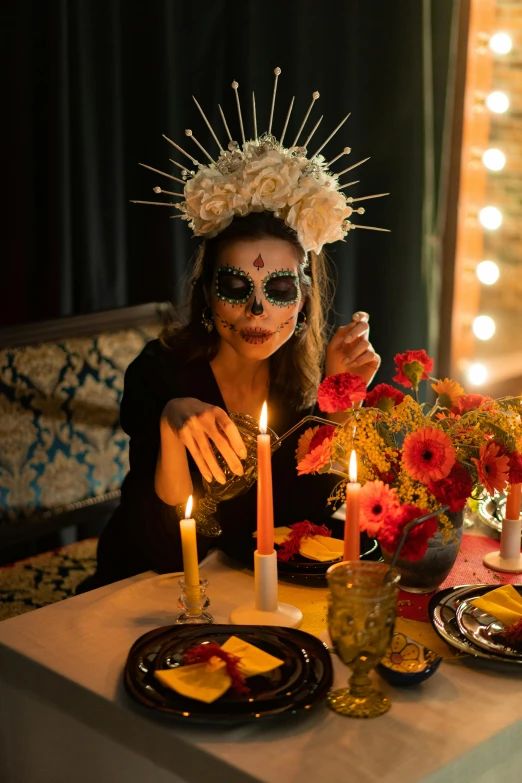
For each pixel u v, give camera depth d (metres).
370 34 2.77
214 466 1.31
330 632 1.02
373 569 1.04
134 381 1.71
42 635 1.21
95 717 1.08
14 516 2.01
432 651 1.10
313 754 0.95
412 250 2.96
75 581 2.00
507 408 1.33
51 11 2.17
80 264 2.39
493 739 0.99
